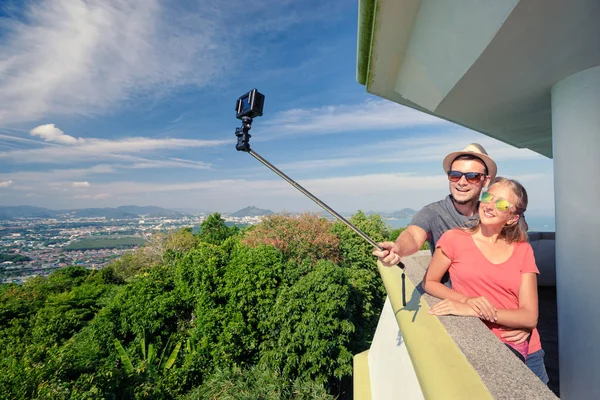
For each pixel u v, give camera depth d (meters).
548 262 4.14
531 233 4.32
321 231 20.12
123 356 11.04
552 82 1.80
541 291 4.03
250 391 9.76
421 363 1.61
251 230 22.59
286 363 11.45
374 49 2.54
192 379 11.30
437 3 1.84
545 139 3.39
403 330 2.04
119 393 9.50
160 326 12.66
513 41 1.48
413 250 2.10
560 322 1.68
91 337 12.58
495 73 1.81
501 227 1.75
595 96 1.53
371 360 4.78
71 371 8.62
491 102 2.25
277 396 9.59
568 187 1.64
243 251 13.98
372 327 17.11
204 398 9.88
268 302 12.24
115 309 12.77
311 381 10.78
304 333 11.36
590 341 1.49
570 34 1.37
